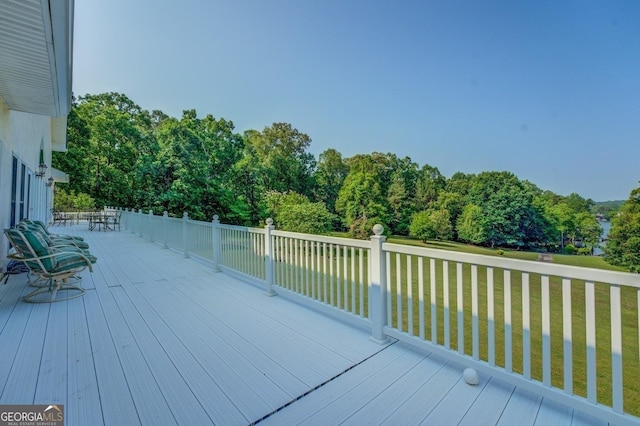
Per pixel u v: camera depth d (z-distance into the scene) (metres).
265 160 28.36
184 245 7.18
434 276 2.53
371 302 2.90
